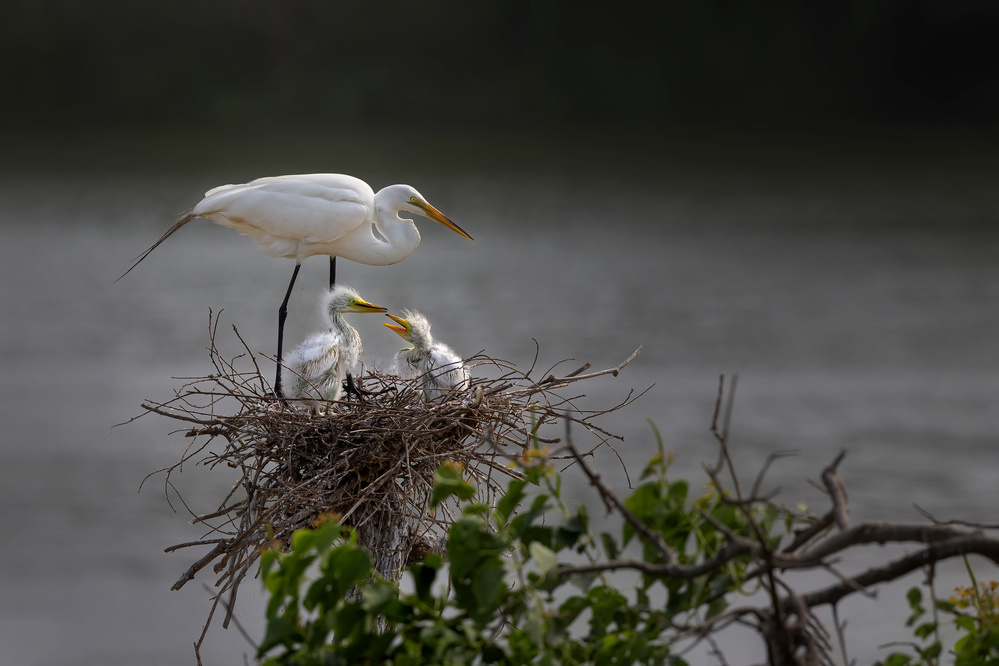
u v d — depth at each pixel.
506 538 3.87
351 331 7.93
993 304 32.09
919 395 24.27
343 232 8.88
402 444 6.32
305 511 6.11
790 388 24.94
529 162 53.94
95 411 23.69
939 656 3.96
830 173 52.06
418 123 62.69
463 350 26.56
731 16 68.31
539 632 3.64
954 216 43.34
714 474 3.55
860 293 33.31
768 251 38.53
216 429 6.52
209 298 31.91
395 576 6.39
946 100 67.50
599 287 33.41
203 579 16.56
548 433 12.61
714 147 58.62
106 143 55.69
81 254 36.97
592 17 67.50
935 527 3.45
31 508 18.75
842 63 68.00
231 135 58.03
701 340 28.33
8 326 29.41
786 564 3.50
